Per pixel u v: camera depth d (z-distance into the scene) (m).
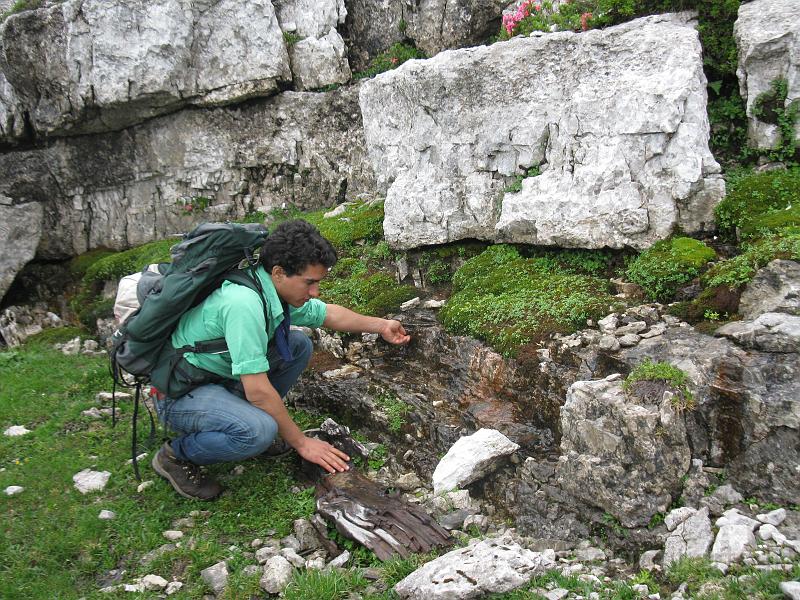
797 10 5.04
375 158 6.66
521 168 5.52
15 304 9.17
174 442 3.84
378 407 4.54
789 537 2.94
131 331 3.50
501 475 3.76
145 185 9.02
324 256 3.49
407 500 3.72
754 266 3.97
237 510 3.79
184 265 3.44
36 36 8.28
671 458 3.24
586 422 3.42
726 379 3.38
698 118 4.82
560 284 4.83
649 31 5.00
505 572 2.85
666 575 2.90
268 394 3.53
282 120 8.46
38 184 9.19
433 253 5.96
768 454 3.17
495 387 4.39
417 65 5.95
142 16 7.96
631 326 4.08
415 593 2.91
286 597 3.05
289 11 8.47
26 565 3.47
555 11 6.50
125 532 3.69
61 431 4.97
